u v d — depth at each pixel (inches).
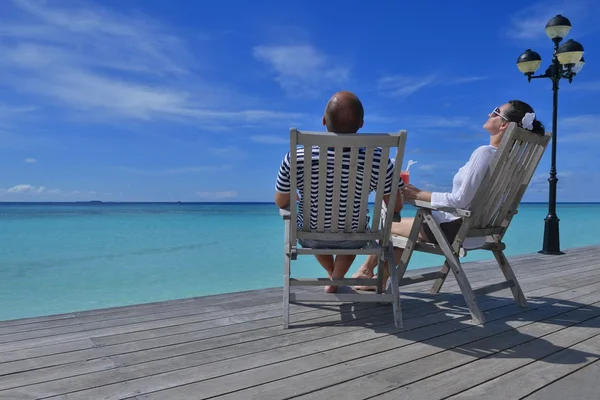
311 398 68.4
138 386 73.0
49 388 72.3
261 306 126.3
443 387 72.4
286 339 96.9
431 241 123.0
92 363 83.1
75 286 246.4
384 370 79.5
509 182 115.1
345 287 138.9
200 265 322.7
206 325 107.6
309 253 108.1
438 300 133.3
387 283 126.3
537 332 102.3
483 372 78.6
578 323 110.1
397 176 99.3
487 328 105.3
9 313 187.9
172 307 125.6
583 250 271.1
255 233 625.0
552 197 256.5
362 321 110.5
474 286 156.8
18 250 417.1
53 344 93.8
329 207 104.2
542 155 117.0
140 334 100.6
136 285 249.1
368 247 112.3
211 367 81.0
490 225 122.8
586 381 75.0
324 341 95.7
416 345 93.0
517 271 189.3
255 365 81.9
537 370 79.7
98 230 677.3
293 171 96.1
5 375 77.6
